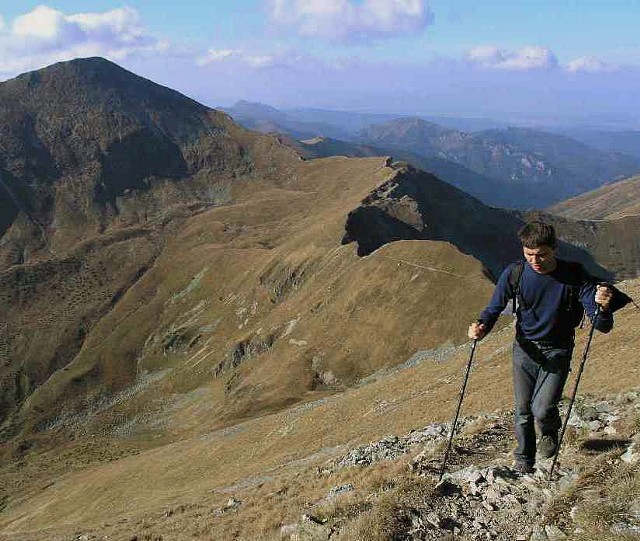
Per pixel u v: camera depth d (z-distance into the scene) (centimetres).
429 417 3772
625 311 4400
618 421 1113
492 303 854
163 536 2228
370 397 6156
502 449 1302
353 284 12900
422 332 10600
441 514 870
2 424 19562
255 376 12719
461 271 11406
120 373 19988
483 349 5822
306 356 11794
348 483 1617
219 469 6356
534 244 766
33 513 8206
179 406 15750
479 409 3341
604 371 2906
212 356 17300
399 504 911
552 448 898
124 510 5178
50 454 14438
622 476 768
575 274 791
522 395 878
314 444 5069
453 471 1178
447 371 5650
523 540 765
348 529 923
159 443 12481
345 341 11556
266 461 5247
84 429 16550
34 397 19712
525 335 842
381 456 1936
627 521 669
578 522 713
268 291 18075
